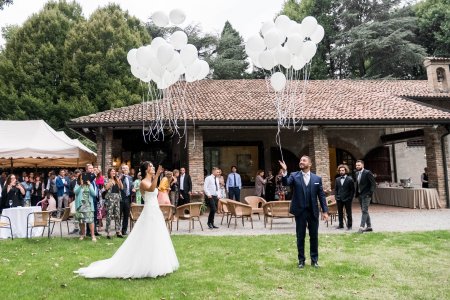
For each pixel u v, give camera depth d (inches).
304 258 241.0
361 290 195.9
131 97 1005.2
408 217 486.9
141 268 217.5
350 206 396.5
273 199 690.8
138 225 226.1
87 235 376.2
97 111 973.8
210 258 266.1
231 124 560.7
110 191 361.1
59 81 1009.5
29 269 239.1
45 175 833.5
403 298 184.2
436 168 609.6
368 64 1363.2
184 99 675.4
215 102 655.8
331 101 676.1
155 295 187.2
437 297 185.3
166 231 234.4
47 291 194.5
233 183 567.2
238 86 786.8
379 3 1310.3
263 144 727.7
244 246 306.5
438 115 595.5
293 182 245.6
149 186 226.7
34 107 939.3
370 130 754.8
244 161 724.7
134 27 1181.7
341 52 1254.9
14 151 485.1
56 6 1128.8
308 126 595.8
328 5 1392.7
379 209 593.3
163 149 727.7
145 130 600.7
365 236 344.8
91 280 214.4
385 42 1167.6
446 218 467.5
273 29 290.0
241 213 419.2
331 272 228.4
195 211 399.5
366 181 372.2
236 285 204.7
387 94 748.6
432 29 1255.5
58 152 511.2
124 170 385.7
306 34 301.4
